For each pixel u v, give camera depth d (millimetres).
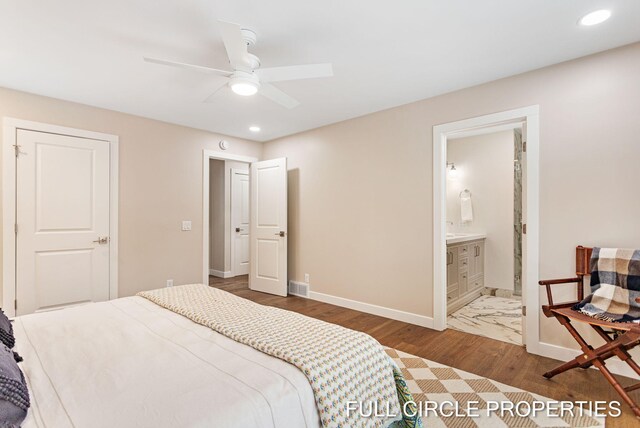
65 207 3252
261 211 4820
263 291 4762
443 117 3094
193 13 1860
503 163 4582
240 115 3740
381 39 2145
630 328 1757
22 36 2096
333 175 4070
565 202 2426
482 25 1990
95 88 2951
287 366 1174
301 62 2451
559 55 2352
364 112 3645
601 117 2287
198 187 4289
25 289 3029
